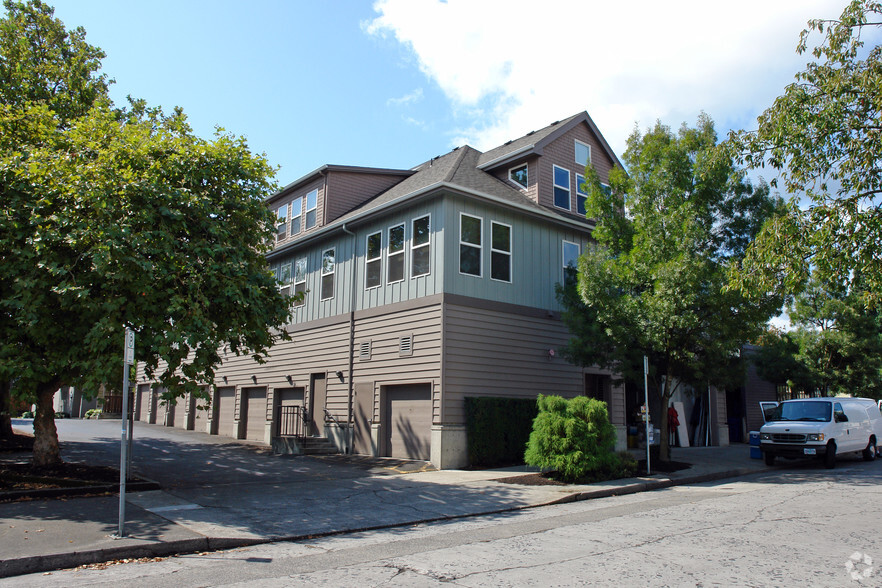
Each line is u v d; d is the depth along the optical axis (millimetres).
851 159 9734
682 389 24156
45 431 12570
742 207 16016
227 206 12141
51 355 10625
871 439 19516
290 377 21719
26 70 15422
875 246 9547
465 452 15789
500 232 18031
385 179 23391
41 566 6676
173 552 7461
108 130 11523
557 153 20859
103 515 8930
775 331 25688
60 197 10172
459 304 16453
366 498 11133
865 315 23266
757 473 16438
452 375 15969
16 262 10102
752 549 7309
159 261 10797
